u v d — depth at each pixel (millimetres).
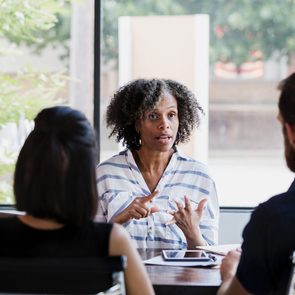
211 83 6453
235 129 6520
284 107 1828
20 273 1691
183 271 2520
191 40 4449
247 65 6117
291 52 5738
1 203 4402
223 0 5566
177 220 2943
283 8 5531
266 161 5738
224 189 4539
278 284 1842
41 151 1756
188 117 3361
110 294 1679
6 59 4691
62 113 1808
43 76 4695
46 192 1745
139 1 5023
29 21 4727
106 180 3230
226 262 2152
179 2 5309
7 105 4574
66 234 1769
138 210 2998
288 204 1833
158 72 4484
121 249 1799
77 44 4969
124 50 4504
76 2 4867
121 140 3357
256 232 1837
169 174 3234
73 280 1699
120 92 3322
